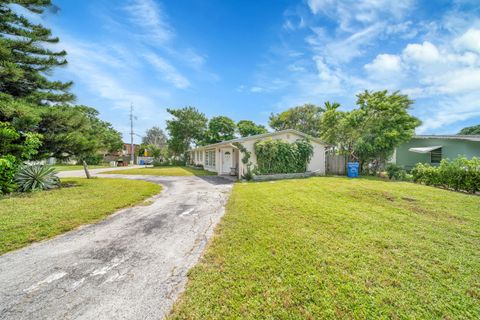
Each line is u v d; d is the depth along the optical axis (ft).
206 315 6.07
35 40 27.84
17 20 27.45
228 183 33.83
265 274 7.99
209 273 8.13
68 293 7.09
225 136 96.22
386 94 43.80
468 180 23.58
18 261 9.12
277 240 11.04
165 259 9.38
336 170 47.65
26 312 6.22
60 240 11.34
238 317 5.98
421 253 9.63
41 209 16.34
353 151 45.83
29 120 23.40
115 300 6.75
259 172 38.78
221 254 9.59
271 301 6.57
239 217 15.05
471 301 6.55
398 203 18.93
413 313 6.08
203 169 66.85
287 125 91.66
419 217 14.93
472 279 7.69
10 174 22.38
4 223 13.11
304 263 8.75
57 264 8.92
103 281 7.77
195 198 22.24
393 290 7.05
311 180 35.22
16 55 26.96
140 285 7.52
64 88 31.96
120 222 14.42
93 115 87.45
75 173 51.47
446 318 5.90
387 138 40.86
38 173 24.98
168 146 97.91
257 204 18.78
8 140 22.39
